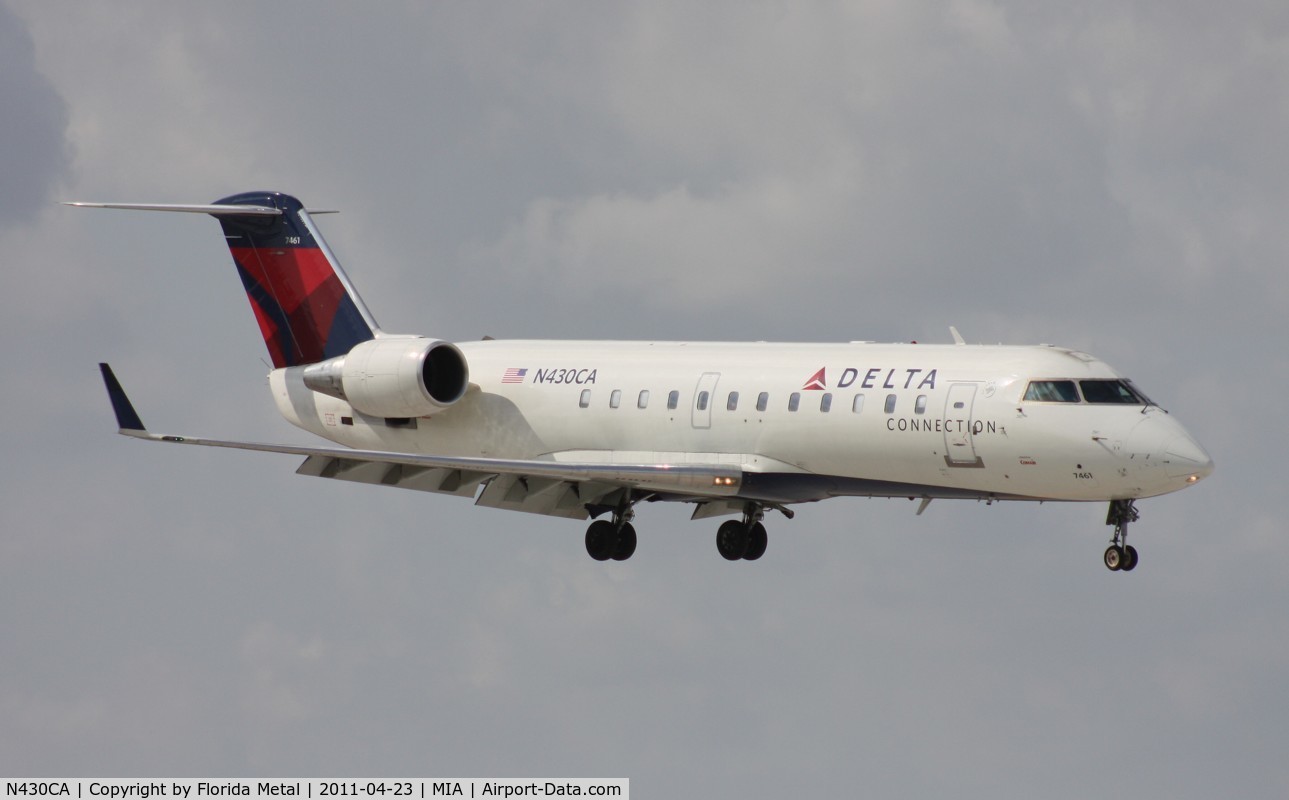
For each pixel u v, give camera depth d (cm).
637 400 13062
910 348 12294
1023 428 11450
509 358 13938
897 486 12131
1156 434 11225
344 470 13175
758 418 12444
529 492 13438
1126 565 11806
